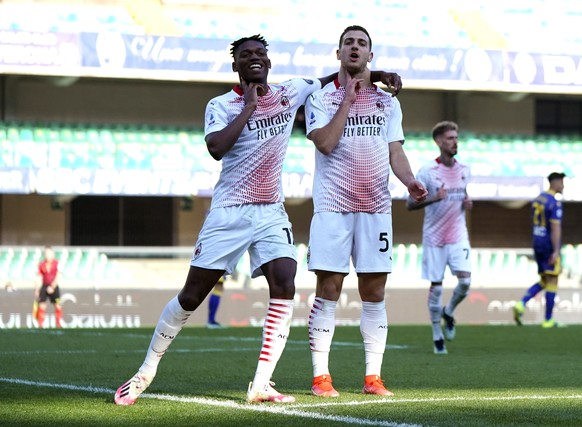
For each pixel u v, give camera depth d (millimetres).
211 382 12352
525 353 18312
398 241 51375
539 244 28500
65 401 10148
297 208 50000
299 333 25094
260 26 47594
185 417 8914
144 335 23484
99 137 43719
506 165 47469
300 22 48344
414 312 36281
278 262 10086
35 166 41344
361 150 11148
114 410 9406
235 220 9961
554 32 50250
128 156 43500
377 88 11336
